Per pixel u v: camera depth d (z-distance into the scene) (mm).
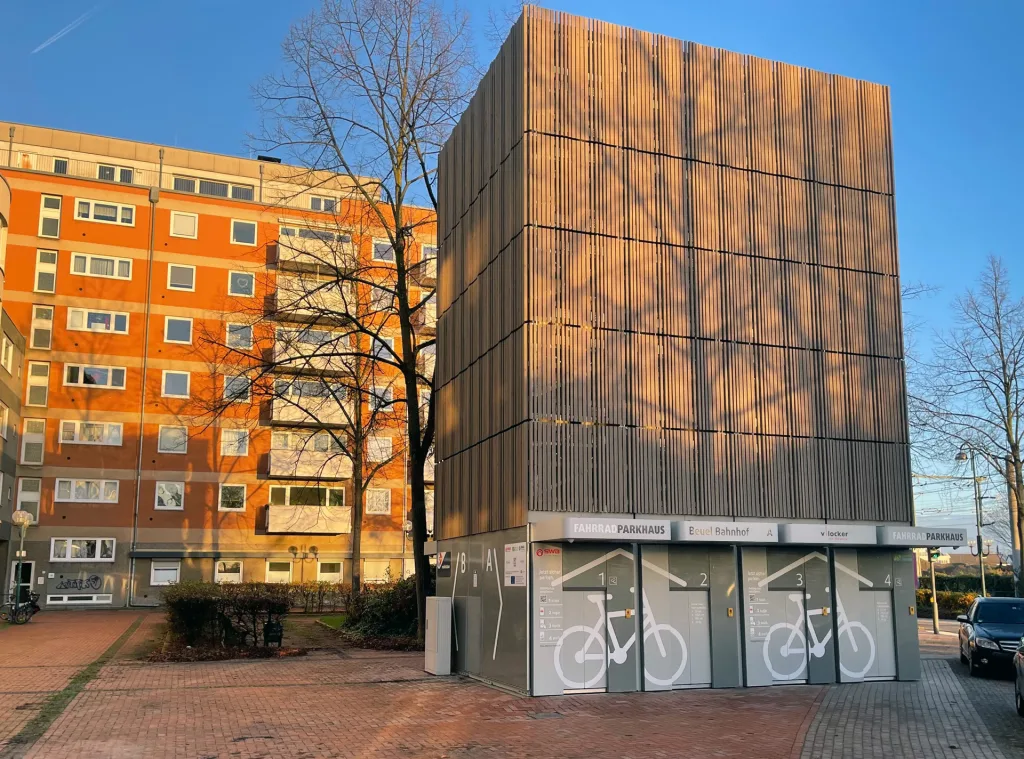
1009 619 17219
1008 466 29516
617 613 13695
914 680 15289
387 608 23000
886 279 16859
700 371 14992
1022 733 10453
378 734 10266
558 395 13898
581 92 15023
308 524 44156
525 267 14094
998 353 29156
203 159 49344
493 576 14703
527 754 9211
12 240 41906
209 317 44250
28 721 10820
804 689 14102
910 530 14992
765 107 16500
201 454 43594
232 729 10531
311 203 47656
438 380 19203
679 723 10969
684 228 15391
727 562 14531
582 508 13719
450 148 19406
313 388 42656
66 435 41438
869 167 17172
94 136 47844
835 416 15883
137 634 24000
